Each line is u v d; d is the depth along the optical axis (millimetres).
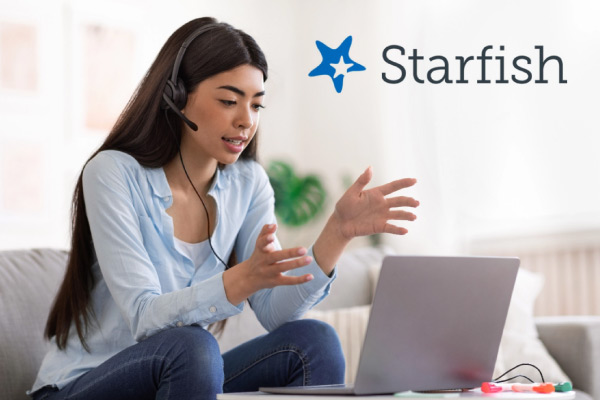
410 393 1267
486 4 4262
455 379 1381
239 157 1758
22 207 4320
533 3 4062
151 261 1578
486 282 1362
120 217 1505
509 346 2602
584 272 3803
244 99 1535
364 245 4781
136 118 1588
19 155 4316
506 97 4156
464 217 4305
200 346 1340
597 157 3811
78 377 1483
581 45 3887
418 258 1234
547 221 3959
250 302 1720
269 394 1292
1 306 1776
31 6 4344
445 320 1318
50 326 1604
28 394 1584
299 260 1271
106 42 4602
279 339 1588
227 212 1699
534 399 1247
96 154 1601
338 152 5188
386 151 4852
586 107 3855
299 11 5445
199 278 1646
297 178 5059
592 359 2553
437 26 4496
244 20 5266
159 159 1594
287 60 5457
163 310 1383
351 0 5098
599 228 3762
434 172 4477
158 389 1376
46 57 4391
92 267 1589
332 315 2588
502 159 4160
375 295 1204
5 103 4273
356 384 1222
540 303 3928
